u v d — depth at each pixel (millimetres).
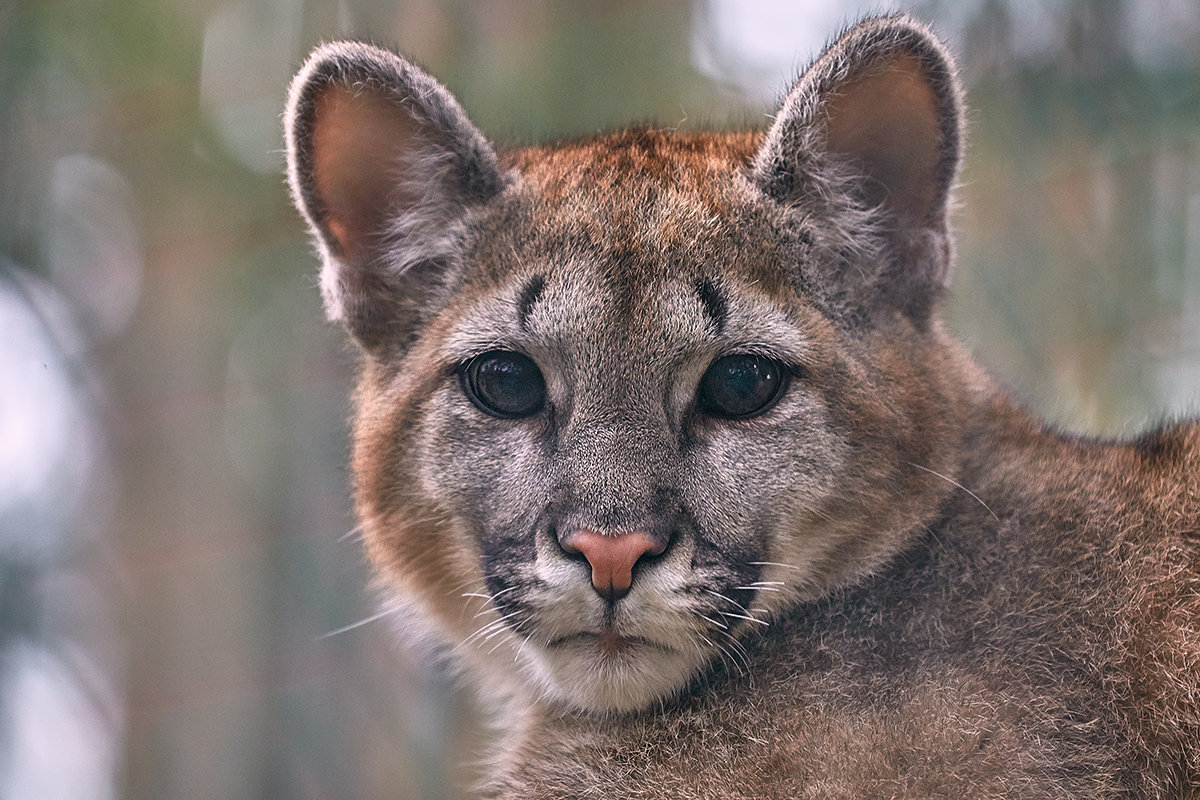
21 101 17969
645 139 9547
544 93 15086
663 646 8156
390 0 15633
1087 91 13125
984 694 7625
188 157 19109
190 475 20391
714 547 8125
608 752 8414
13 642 16656
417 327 9414
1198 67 13055
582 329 8258
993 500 8500
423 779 14555
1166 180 13164
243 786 17766
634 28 15031
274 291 17172
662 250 8383
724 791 7816
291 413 16406
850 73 8750
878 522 8477
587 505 7906
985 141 13328
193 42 18844
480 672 9938
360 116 9484
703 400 8344
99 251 20281
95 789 20062
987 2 13141
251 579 17469
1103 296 13242
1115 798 7453
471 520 8703
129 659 20141
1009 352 13281
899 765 7484
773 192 8742
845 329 8680
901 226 9023
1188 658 7703
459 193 9211
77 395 20047
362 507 9680
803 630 8391
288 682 16016
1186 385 13156
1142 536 8125
